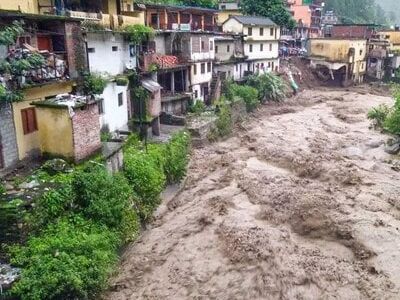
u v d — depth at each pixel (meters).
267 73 50.38
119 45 27.61
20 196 14.73
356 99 53.34
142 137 28.64
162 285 16.48
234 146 33.81
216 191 24.81
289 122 41.88
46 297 12.54
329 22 92.75
